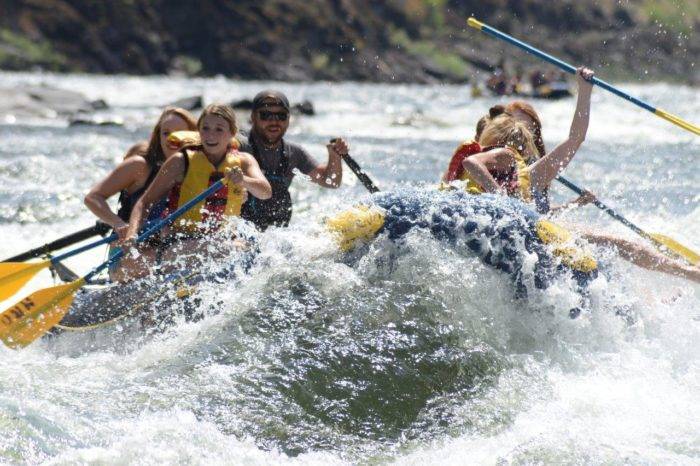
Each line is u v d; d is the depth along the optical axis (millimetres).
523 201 20953
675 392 16672
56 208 34469
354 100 116625
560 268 18766
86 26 166875
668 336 19031
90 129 64250
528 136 21969
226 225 21234
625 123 85688
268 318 18469
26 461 13578
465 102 117562
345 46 190375
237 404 16047
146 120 73500
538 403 16188
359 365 17172
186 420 15297
